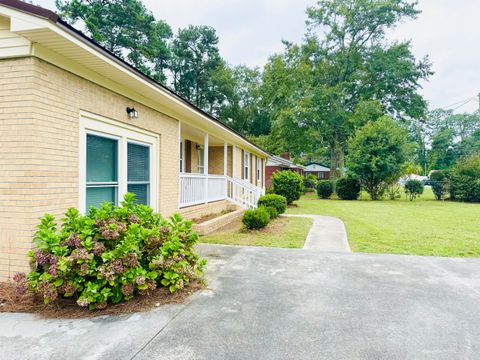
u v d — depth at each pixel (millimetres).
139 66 28891
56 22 3453
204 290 3924
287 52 32312
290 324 3010
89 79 4727
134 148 6207
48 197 3949
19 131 3771
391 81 28438
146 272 3516
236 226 9586
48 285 3061
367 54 29047
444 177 23609
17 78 3783
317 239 7570
